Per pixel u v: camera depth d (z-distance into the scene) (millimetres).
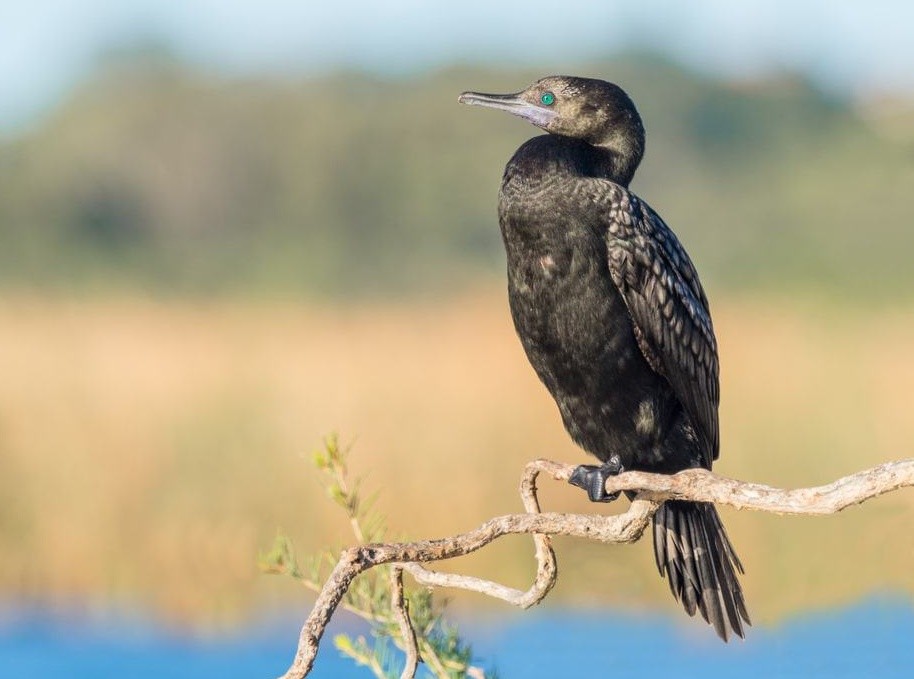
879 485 4320
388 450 14617
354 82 50500
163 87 48656
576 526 4984
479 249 45156
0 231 43938
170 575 13961
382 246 44656
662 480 4844
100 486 14656
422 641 5539
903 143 44062
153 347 22109
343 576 4613
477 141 48000
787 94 47969
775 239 38500
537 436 15141
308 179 45812
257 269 42406
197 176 45688
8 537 14172
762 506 4582
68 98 48969
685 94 47219
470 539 4832
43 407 16484
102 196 45094
